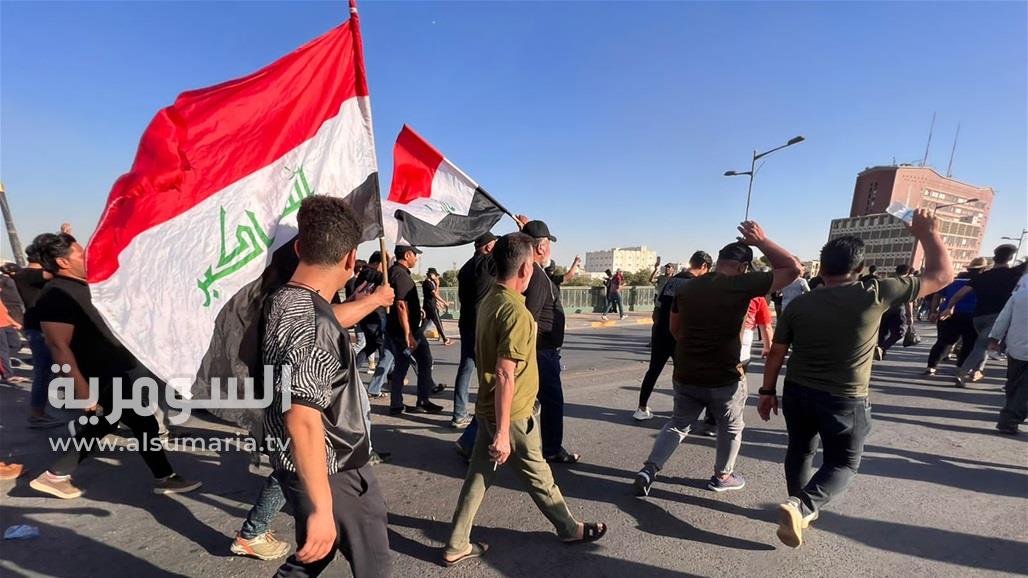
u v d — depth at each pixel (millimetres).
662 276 9578
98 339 2900
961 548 2781
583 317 16750
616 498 3344
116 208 2119
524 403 2479
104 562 2492
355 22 2873
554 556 2637
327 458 1580
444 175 4336
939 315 6957
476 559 2596
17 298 7508
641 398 5090
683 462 3988
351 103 2910
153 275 2186
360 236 1707
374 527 1703
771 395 3016
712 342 3119
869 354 2590
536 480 2549
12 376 6121
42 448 3924
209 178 2381
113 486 3309
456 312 14953
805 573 2529
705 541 2822
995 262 6613
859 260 2662
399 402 5086
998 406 5812
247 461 3764
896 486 3576
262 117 2584
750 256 3225
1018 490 3535
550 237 3621
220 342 2307
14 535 2676
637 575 2494
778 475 3754
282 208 2613
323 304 1556
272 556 2562
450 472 3705
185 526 2846
